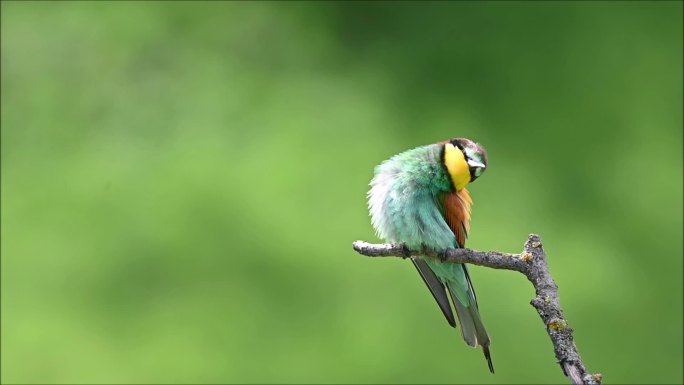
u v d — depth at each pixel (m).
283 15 16.28
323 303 12.98
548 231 13.71
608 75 14.88
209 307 13.17
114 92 15.97
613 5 15.40
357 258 13.18
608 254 13.59
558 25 15.35
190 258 13.46
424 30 15.84
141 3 16.55
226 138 14.76
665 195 14.00
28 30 16.39
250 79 15.68
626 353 13.04
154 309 13.32
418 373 12.45
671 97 14.70
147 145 15.03
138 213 13.95
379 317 12.76
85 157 14.94
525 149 14.49
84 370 12.96
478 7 15.77
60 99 15.95
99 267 13.61
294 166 14.02
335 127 14.73
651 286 13.48
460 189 7.12
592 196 14.06
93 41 16.34
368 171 14.09
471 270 12.73
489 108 14.88
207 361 12.80
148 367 12.87
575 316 13.14
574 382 4.23
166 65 16.14
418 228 6.91
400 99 15.15
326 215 13.59
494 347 12.41
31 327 13.27
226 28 16.31
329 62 15.84
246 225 13.56
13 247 13.89
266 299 13.14
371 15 16.16
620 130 14.52
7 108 15.89
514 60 15.16
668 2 15.30
